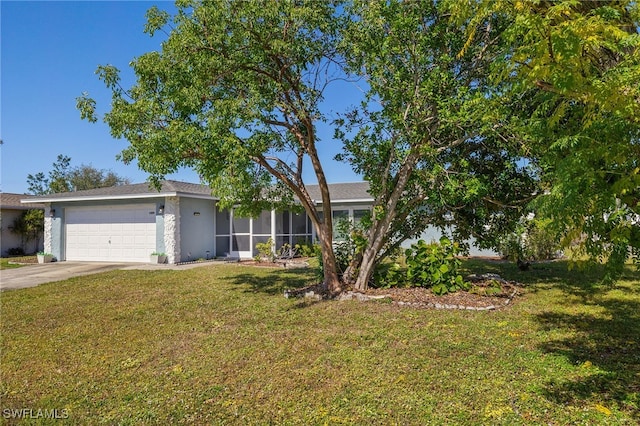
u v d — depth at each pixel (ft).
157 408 13.12
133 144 25.41
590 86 9.07
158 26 25.61
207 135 23.35
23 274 45.85
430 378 14.53
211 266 50.47
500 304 25.84
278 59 26.35
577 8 11.13
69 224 61.72
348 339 19.22
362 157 30.01
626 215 9.92
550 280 35.47
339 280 31.76
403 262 47.83
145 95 26.30
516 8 10.03
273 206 35.24
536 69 9.31
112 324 23.34
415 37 25.07
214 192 26.63
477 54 25.91
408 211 30.25
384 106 26.84
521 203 29.01
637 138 9.33
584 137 9.29
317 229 31.01
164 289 34.37
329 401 13.17
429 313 23.88
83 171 131.64
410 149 26.30
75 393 14.44
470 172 28.73
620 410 11.89
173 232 54.39
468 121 23.48
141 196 54.95
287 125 28.99
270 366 16.24
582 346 17.69
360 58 26.43
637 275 36.42
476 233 31.83
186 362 17.07
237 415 12.53
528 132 12.03
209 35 24.75
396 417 11.99
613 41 9.35
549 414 11.75
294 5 25.13
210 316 24.68
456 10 16.01
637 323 21.29
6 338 20.88
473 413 11.98
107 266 52.37
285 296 30.01
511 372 14.87
